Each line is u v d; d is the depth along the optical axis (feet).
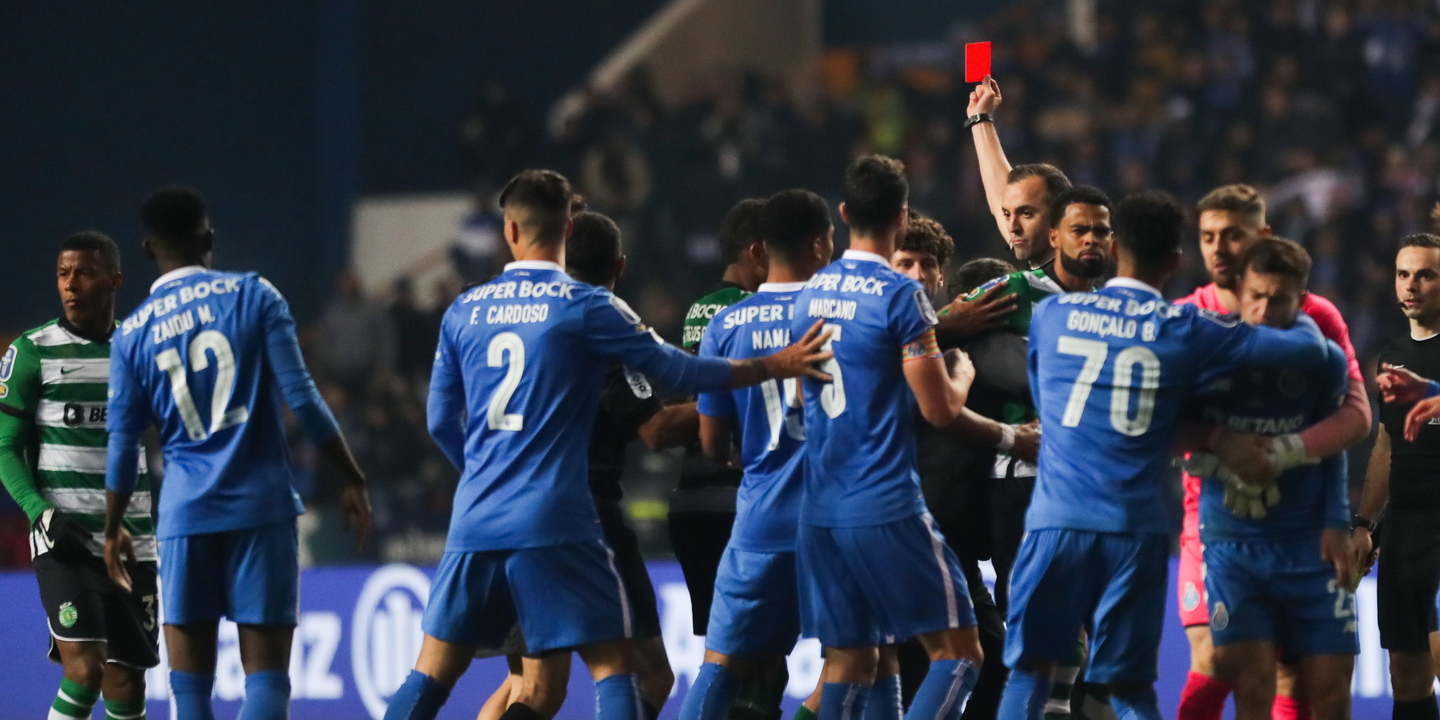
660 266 185.57
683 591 100.89
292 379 61.87
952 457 70.23
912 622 59.36
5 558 135.54
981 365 67.87
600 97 199.82
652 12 220.64
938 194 181.47
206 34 203.62
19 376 71.56
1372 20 187.01
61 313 196.85
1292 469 59.93
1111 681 57.93
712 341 64.34
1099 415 57.47
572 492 58.39
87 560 72.02
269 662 62.34
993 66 197.16
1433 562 71.41
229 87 204.74
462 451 62.28
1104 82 189.16
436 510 145.59
